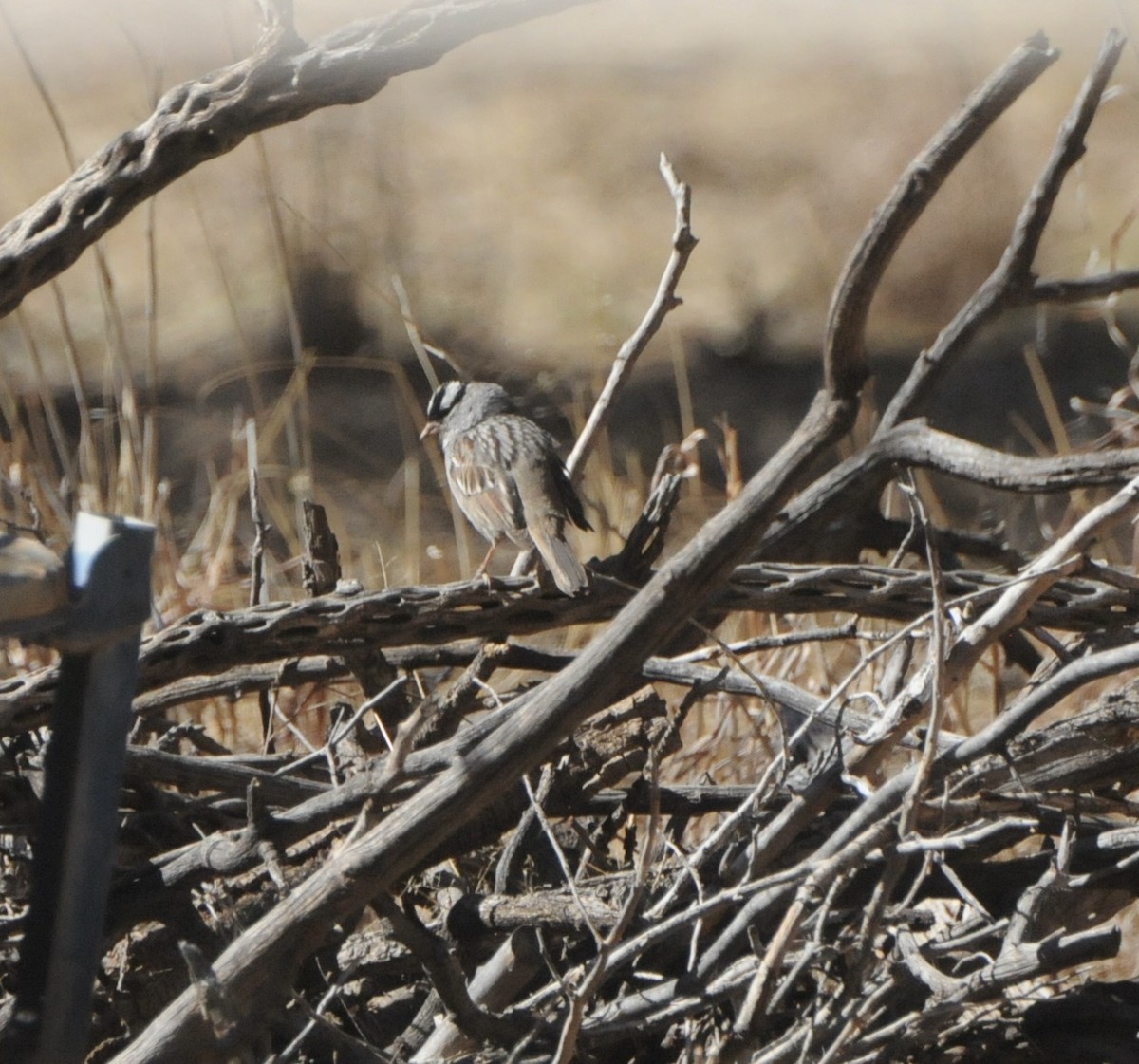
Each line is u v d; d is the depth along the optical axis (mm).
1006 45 30625
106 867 5062
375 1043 7371
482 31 7312
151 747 8258
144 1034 5680
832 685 10891
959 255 29219
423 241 31141
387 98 30312
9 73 32531
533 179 35500
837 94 36469
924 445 7602
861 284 6824
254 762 8195
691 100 39156
